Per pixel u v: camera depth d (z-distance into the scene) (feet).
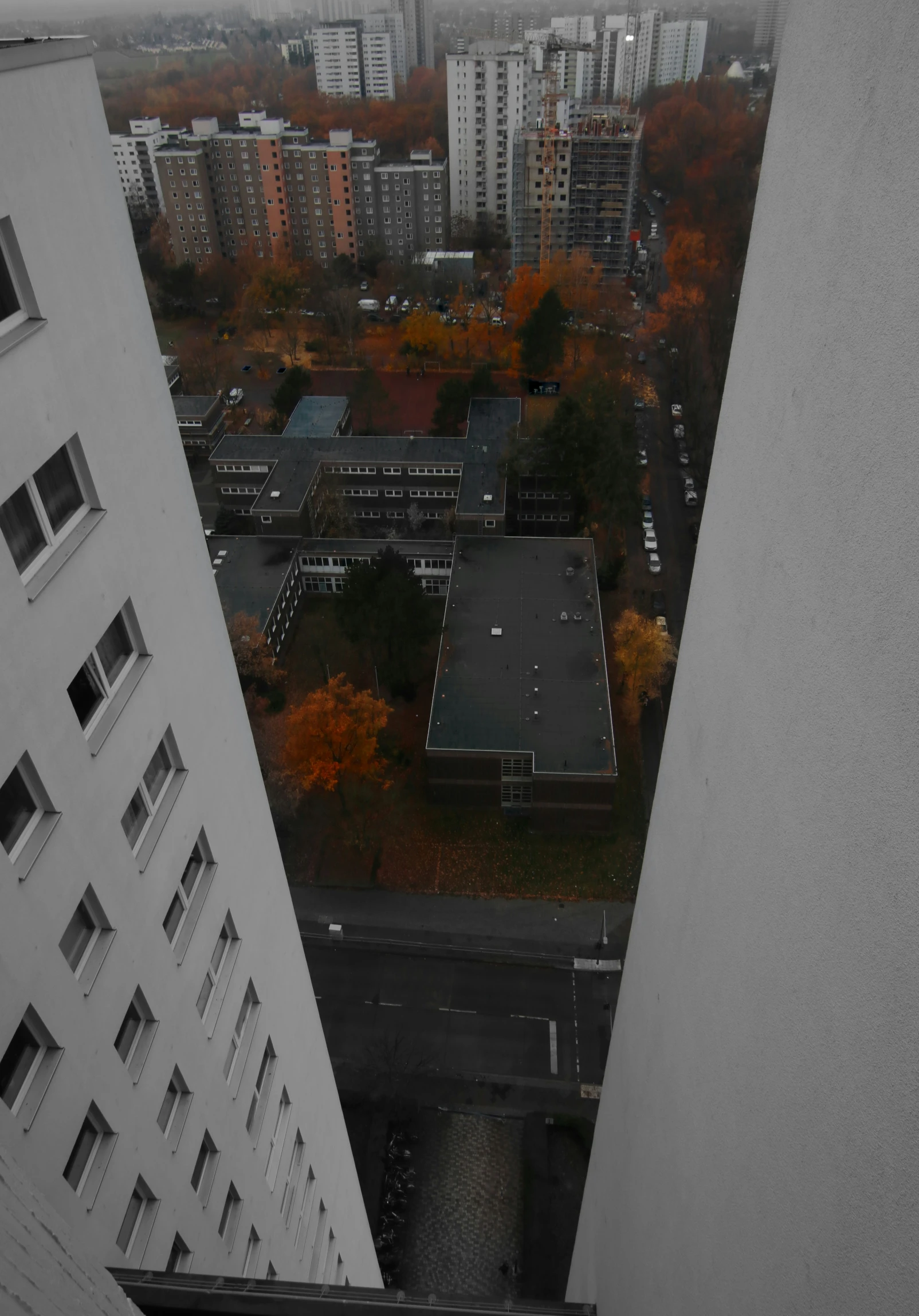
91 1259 18.43
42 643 29.55
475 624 188.44
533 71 422.00
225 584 208.23
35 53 26.25
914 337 14.29
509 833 168.76
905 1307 14.35
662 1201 35.09
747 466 25.46
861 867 16.62
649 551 236.84
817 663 19.36
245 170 407.85
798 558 20.72
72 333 29.86
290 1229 60.34
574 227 372.79
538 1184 123.65
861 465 16.81
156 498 37.19
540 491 238.27
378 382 288.30
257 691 193.47
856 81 16.90
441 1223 120.78
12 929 28.76
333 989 147.54
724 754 27.68
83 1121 33.37
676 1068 33.47
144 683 36.88
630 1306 41.45
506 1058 138.31
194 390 322.75
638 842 167.43
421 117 546.26
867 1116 16.06
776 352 22.52
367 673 202.08
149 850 38.06
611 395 239.71
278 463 243.60
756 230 24.73
